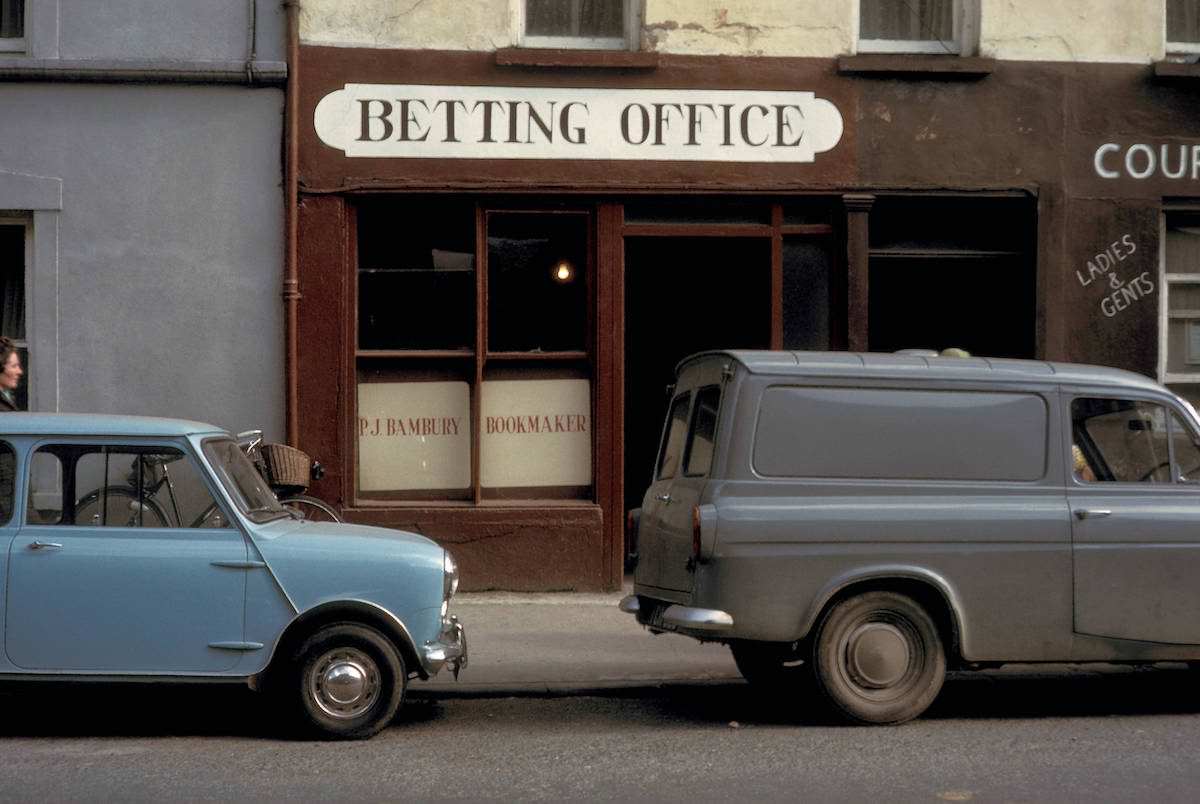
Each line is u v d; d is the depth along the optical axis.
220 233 11.75
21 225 11.88
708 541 7.64
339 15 11.75
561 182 11.88
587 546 11.99
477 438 12.01
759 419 7.82
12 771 6.82
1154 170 12.28
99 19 11.65
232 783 6.59
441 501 12.05
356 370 11.98
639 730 7.84
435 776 6.73
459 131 11.84
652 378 12.66
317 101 11.73
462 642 7.87
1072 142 12.21
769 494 7.76
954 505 7.82
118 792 6.42
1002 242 12.46
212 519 7.46
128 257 11.73
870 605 7.80
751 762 7.02
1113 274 12.26
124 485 7.46
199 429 7.77
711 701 8.71
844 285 12.11
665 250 12.47
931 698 7.84
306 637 7.48
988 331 12.48
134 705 8.49
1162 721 8.05
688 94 11.95
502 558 11.94
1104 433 8.11
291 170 11.70
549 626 10.76
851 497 7.81
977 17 12.22
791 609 7.67
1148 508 7.97
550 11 12.17
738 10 11.97
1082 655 7.90
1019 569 7.84
